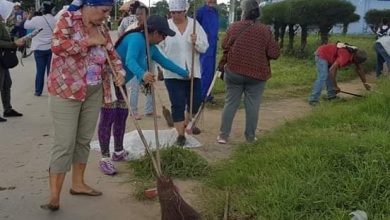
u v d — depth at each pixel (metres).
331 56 6.88
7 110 6.07
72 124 3.27
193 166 4.02
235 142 5.04
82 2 3.17
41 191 3.70
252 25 4.66
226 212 3.13
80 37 3.19
